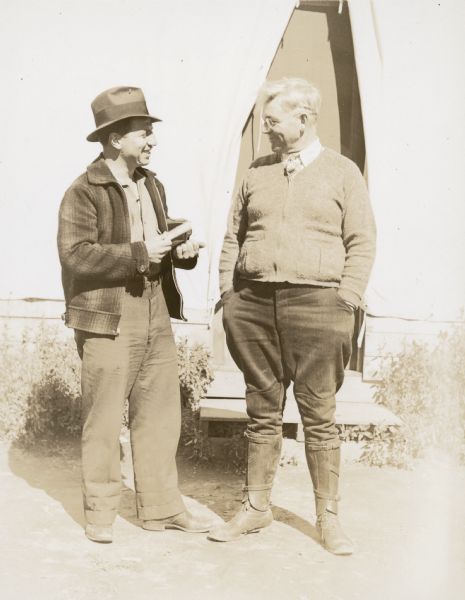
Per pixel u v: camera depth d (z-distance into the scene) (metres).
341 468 4.54
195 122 5.12
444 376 5.04
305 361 3.11
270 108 3.08
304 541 3.27
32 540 3.17
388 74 5.10
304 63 5.29
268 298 3.14
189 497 3.88
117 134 3.19
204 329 5.18
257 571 2.93
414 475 4.36
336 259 3.07
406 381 5.02
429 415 4.91
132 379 3.26
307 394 3.15
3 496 3.72
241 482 4.16
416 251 5.18
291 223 3.08
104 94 3.20
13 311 5.20
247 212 3.28
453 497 3.90
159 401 3.34
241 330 3.22
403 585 2.73
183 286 5.16
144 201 3.32
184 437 4.60
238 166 5.34
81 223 3.11
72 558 3.01
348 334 3.10
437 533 3.28
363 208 3.10
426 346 5.13
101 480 3.20
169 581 2.81
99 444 3.18
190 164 5.14
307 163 3.12
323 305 3.05
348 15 5.26
